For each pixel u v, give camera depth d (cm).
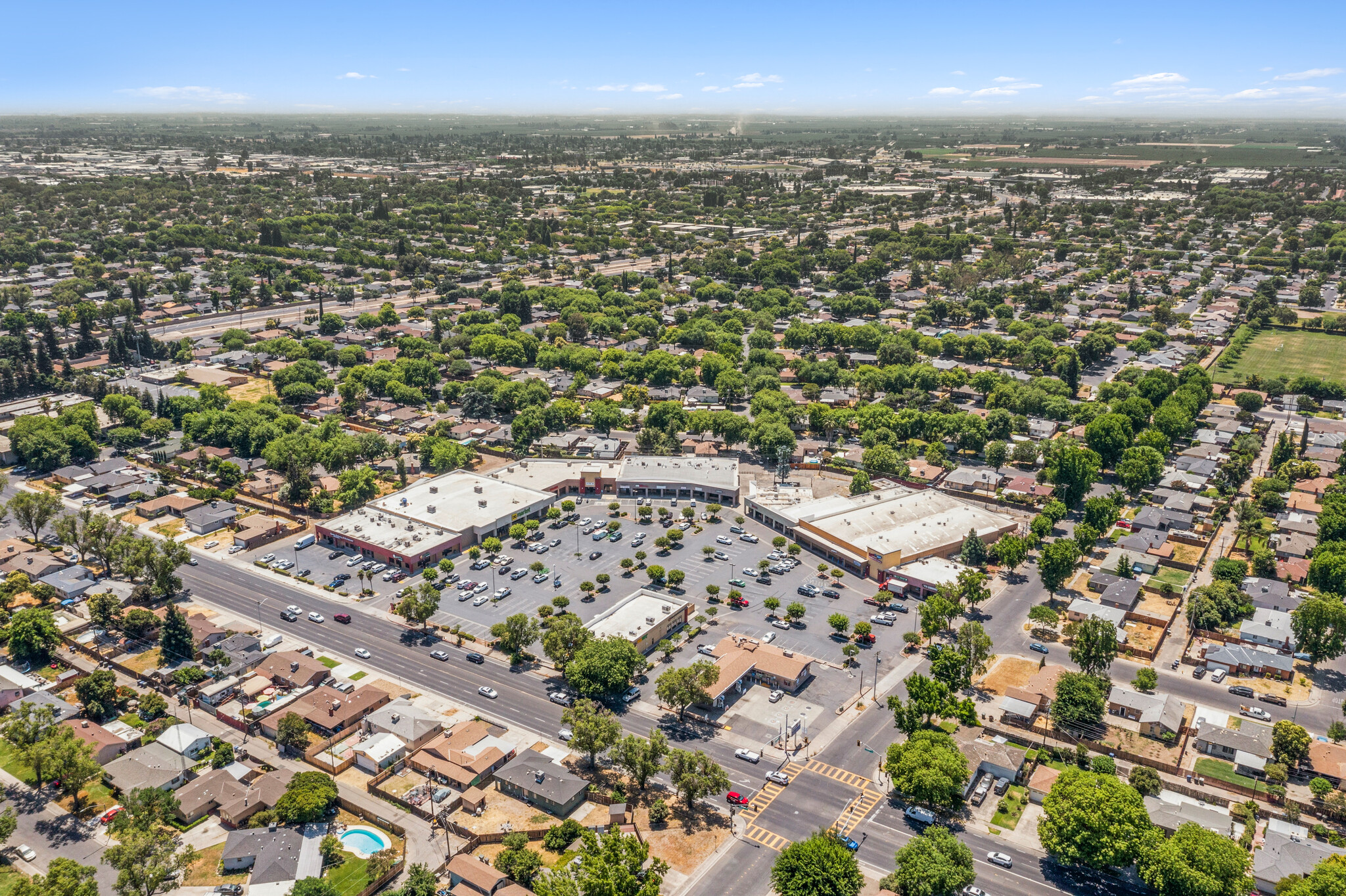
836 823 19025
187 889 17225
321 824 18975
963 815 19312
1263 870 17312
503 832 18588
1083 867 17925
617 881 16162
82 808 19388
